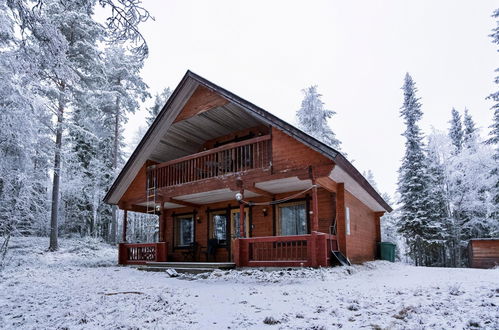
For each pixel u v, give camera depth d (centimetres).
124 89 2342
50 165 1567
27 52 535
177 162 1283
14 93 897
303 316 452
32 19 490
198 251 1425
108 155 2652
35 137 1175
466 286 605
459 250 2236
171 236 1544
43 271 1108
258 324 426
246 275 881
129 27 480
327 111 2523
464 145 2561
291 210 1214
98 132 2362
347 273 874
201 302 584
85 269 1189
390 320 406
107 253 1791
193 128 1341
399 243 3491
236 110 1202
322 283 733
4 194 1344
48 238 2042
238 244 1012
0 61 669
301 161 971
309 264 893
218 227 1402
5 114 941
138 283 840
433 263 2291
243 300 585
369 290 628
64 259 1507
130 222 2897
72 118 1878
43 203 1967
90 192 2414
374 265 1193
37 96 1152
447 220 2233
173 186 1271
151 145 1363
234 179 1101
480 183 2159
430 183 2220
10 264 1276
